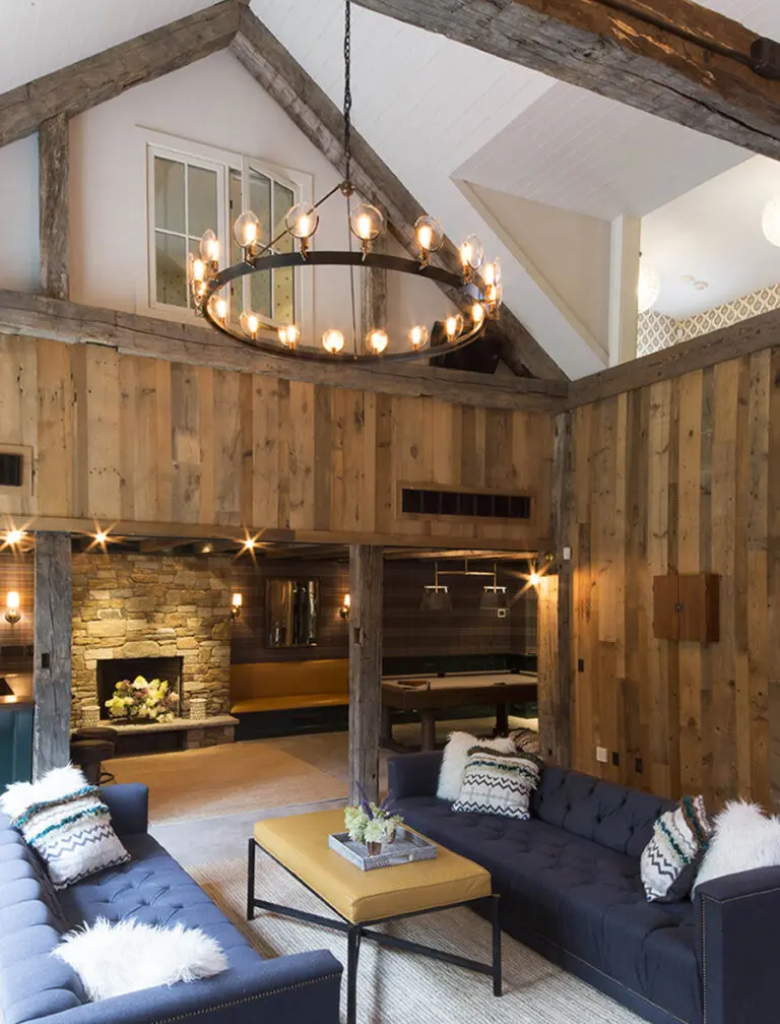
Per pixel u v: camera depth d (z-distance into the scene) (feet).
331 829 14.16
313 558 32.96
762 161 21.04
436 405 23.02
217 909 11.43
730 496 18.63
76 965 7.98
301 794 22.74
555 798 16.12
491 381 23.50
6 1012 7.26
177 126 20.88
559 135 19.15
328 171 22.94
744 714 17.95
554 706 23.56
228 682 30.76
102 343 18.88
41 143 18.62
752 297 29.71
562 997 11.74
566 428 24.17
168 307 20.49
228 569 30.76
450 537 22.91
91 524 18.54
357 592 21.77
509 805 16.15
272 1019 7.85
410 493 22.49
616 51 7.54
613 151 19.69
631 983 11.25
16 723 17.95
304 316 22.07
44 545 18.25
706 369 19.49
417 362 23.45
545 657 24.08
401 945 12.19
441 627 36.47
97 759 20.61
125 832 14.65
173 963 7.82
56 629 18.22
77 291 19.34
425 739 28.02
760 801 17.46
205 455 20.03
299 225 10.00
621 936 11.40
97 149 19.77
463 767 17.28
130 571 29.30
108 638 28.86
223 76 21.66
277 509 20.79
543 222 22.26
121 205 20.01
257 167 21.86
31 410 18.16
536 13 7.06
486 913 14.35
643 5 7.53
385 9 7.05
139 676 30.27
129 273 20.02
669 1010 10.63
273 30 20.99
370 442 22.11
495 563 37.14
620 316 22.79
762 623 17.66
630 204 22.27
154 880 12.52
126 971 7.89
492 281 11.31
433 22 7.20
